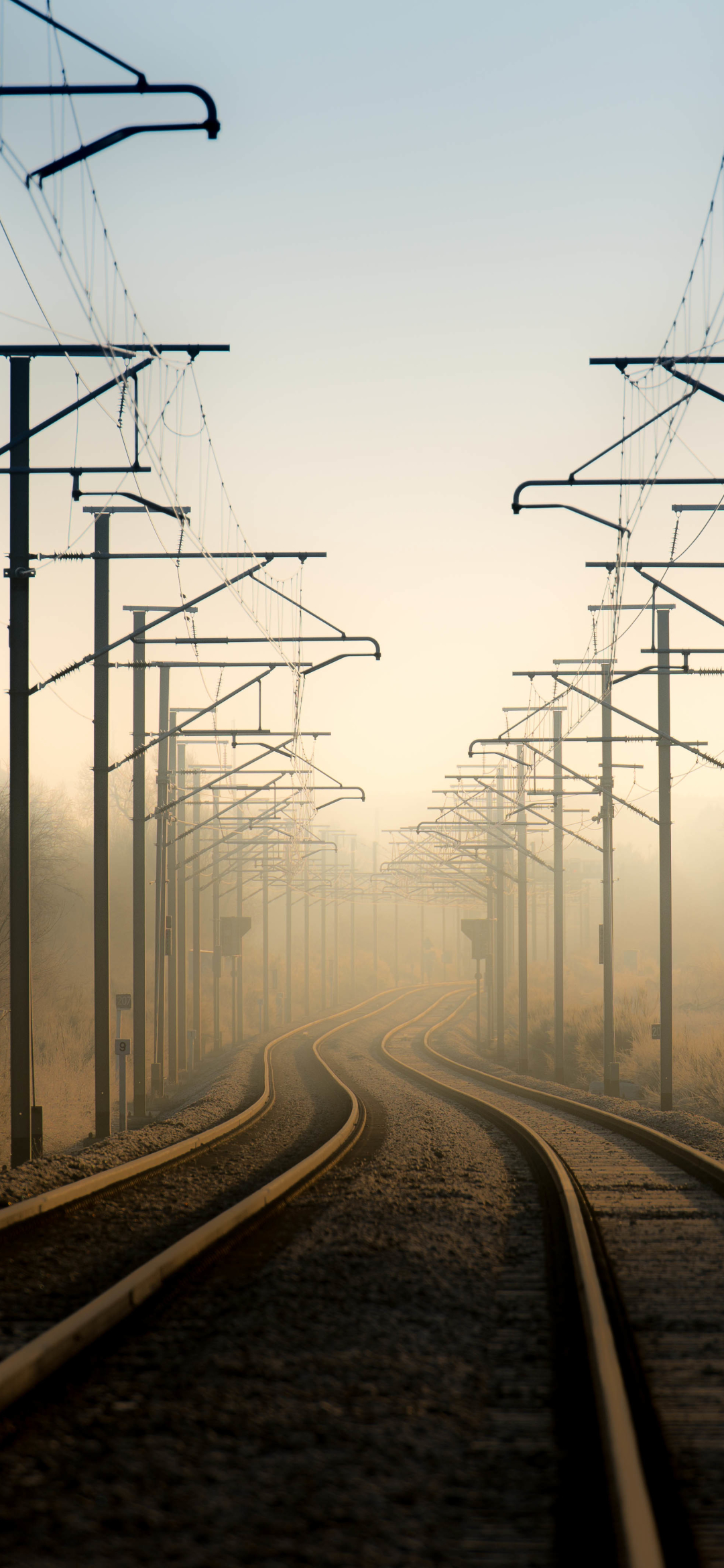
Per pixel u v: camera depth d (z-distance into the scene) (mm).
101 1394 12352
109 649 42500
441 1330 15203
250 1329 14945
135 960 62906
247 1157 36625
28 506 37688
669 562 45250
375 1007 171000
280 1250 20359
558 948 90000
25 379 36719
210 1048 126062
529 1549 9078
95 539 51250
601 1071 90312
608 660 68375
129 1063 90688
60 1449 10812
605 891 75062
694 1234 22359
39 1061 83438
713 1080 70500
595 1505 9859
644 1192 28281
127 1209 25359
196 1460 10609
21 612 37812
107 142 20922
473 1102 56031
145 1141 41844
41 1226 23297
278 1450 10898
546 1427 11617
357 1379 13008
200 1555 8805
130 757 51688
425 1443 11148
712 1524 9648
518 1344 14664
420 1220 23469
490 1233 22547
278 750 64938
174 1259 18031
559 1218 24297
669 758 66312
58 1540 9023
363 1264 19109
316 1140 41250
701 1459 10945
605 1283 18031
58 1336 13320
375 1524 9414
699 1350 14391
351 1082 71938
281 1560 8773
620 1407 11242
